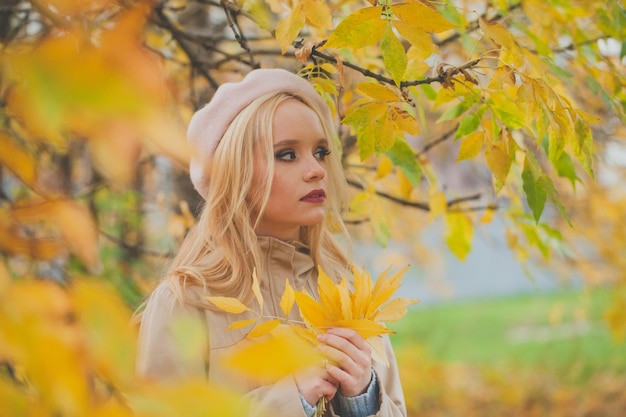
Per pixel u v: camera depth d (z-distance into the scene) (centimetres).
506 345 1006
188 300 163
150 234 333
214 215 171
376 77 176
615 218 414
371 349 142
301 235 187
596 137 347
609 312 423
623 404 743
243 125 167
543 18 216
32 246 63
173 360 154
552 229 241
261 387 153
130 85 44
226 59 242
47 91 43
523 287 1480
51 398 52
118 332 55
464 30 205
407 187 238
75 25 55
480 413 741
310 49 176
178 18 301
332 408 157
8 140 64
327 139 178
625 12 181
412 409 711
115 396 59
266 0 211
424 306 1323
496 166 163
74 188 276
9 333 52
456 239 248
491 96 168
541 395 776
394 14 127
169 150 47
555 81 179
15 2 200
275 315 169
